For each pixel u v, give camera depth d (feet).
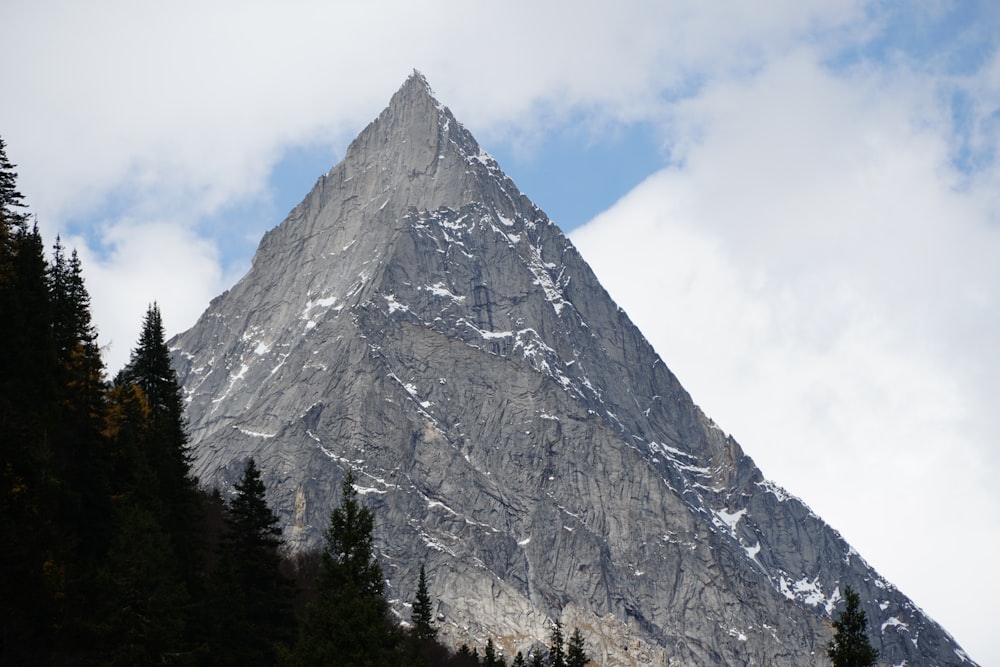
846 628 375.66
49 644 350.02
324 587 324.19
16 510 366.84
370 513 334.85
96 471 415.23
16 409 399.65
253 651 385.09
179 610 368.89
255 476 424.46
